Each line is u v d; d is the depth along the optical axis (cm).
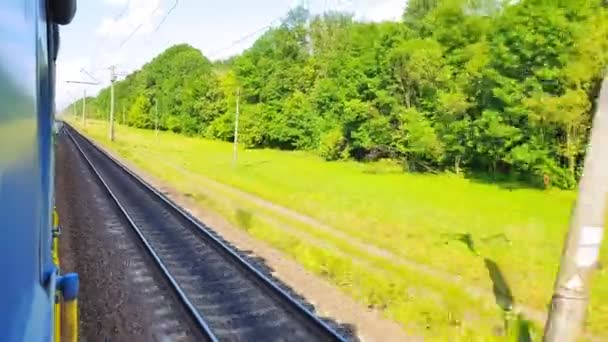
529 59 3600
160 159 5188
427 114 4625
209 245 1614
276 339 934
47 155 354
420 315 1084
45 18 307
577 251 518
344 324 1035
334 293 1216
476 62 3884
